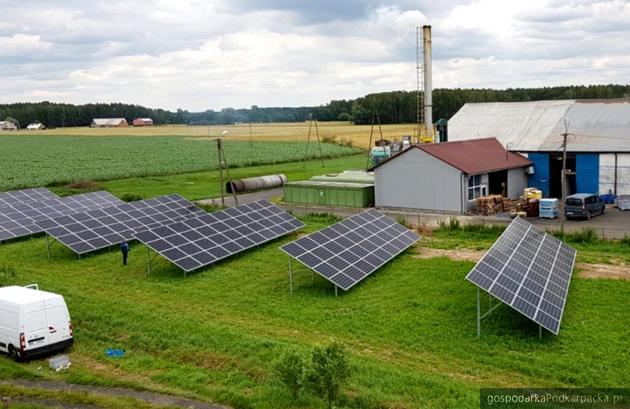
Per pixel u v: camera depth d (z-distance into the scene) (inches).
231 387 808.3
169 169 4160.9
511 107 2807.6
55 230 1701.5
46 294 1001.5
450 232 1781.5
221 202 2608.3
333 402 730.8
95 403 778.2
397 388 789.2
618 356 903.1
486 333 1013.2
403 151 2204.7
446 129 3110.2
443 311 1125.7
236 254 1598.2
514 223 1409.9
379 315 1122.7
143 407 755.4
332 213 2235.5
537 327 1021.8
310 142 6535.4
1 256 1742.1
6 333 964.0
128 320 1100.5
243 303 1231.5
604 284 1232.8
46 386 851.4
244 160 4662.9
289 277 1379.2
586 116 2497.5
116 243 1744.6
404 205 2241.6
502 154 2365.9
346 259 1337.4
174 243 1492.4
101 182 3575.3
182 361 914.7
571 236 1630.2
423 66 2984.7
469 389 797.2
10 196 2222.0
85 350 984.9
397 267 1422.2
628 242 1562.5
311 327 1080.8
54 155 5590.6
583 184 2284.7
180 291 1323.8
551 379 847.7
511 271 1086.4
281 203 2546.8
